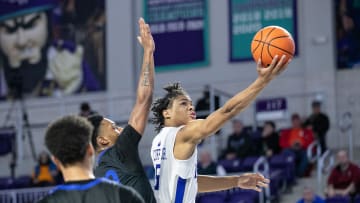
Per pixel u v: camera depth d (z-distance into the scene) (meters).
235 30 26.52
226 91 26.36
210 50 26.73
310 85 25.36
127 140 6.99
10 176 26.45
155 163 7.61
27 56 28.14
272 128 22.58
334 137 24.94
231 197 19.97
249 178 8.47
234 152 22.36
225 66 26.53
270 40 7.00
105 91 27.33
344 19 25.33
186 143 7.34
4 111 27.94
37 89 27.97
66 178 5.62
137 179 6.98
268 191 19.77
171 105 7.80
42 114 27.75
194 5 26.98
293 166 21.44
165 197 7.48
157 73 27.05
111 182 5.65
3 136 26.53
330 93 25.17
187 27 26.98
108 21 27.48
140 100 7.14
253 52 7.13
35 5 28.22
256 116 24.84
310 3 25.66
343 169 19.41
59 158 5.57
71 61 27.77
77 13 27.84
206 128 7.11
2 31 28.45
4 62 28.31
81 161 5.60
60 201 5.54
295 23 25.91
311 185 21.36
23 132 27.02
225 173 20.17
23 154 27.16
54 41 27.97
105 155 7.20
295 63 25.72
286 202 20.66
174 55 27.02
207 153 20.03
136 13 27.50
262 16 26.28
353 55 25.20
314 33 25.53
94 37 27.58
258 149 22.53
